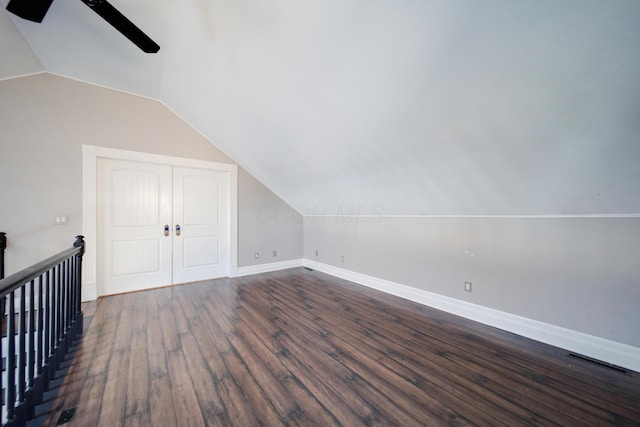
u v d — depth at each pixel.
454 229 2.76
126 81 2.93
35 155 2.70
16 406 1.20
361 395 1.53
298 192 4.12
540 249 2.19
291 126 2.61
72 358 1.87
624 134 1.33
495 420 1.35
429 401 1.48
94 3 1.19
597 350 1.92
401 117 1.89
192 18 1.83
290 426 1.30
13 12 1.34
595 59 1.11
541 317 2.19
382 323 2.52
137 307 2.86
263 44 1.83
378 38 1.45
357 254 3.94
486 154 1.86
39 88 2.72
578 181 1.73
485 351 2.02
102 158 3.16
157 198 3.56
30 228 2.69
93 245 3.00
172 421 1.33
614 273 1.86
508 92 1.40
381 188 2.92
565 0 0.98
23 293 1.22
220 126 3.29
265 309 2.85
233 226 4.16
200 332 2.29
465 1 1.12
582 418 1.36
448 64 1.41
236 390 1.56
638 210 1.74
